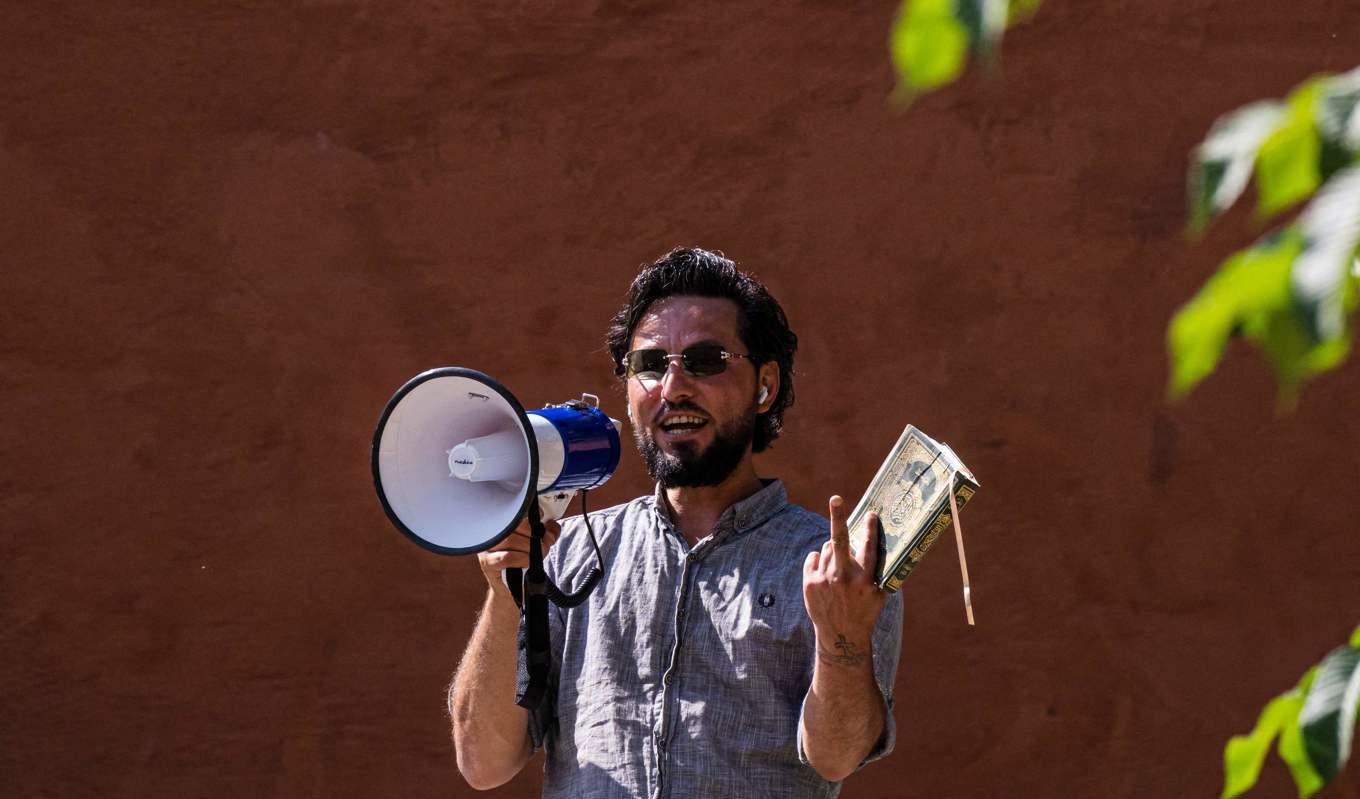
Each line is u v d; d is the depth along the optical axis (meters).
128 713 11.38
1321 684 2.07
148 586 11.44
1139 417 10.60
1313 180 1.68
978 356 10.79
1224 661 10.43
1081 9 10.80
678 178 11.20
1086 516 10.62
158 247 11.61
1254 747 2.22
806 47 11.10
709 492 6.29
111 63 11.72
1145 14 10.73
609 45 11.31
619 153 11.26
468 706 6.41
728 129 11.16
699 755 5.85
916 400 10.82
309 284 11.48
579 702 6.09
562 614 6.29
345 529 11.31
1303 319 1.58
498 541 5.77
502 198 11.34
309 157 11.54
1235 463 10.50
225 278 11.55
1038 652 10.59
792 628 5.91
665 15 11.27
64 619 11.47
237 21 11.65
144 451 11.52
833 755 5.61
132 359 11.59
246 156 11.60
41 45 11.77
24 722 11.44
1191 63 10.69
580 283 11.22
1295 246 1.62
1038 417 10.70
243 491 11.41
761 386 6.49
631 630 6.09
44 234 11.69
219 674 11.34
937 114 10.91
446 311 11.34
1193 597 10.49
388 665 11.20
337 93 11.55
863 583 5.43
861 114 11.02
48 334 11.64
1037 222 10.77
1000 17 1.70
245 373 11.49
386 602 11.24
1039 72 10.84
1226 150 1.77
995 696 10.60
